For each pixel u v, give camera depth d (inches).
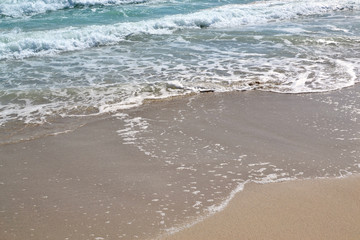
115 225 152.9
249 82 319.6
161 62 376.8
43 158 210.1
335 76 334.6
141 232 148.3
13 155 213.2
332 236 144.6
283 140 227.1
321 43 434.9
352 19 577.3
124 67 363.6
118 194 174.7
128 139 230.4
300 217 155.9
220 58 386.0
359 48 415.8
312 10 641.0
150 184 182.5
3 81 328.8
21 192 177.3
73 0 668.7
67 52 422.0
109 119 258.8
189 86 311.7
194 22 538.6
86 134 238.1
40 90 305.3
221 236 144.9
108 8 667.4
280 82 321.1
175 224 152.8
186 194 173.8
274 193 173.2
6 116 261.6
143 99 290.0
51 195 174.9
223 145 221.3
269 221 153.6
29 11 629.6
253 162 201.8
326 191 174.6
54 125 250.5
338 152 212.1
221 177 187.6
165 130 241.9
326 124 247.8
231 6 676.1
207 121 254.2
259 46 428.5
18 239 145.8
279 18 596.1
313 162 201.3
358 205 164.2
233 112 268.1
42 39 430.3
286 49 414.0
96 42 452.4
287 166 197.5
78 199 171.5
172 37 475.8
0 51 411.2
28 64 378.6
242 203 165.9
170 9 661.9
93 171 195.5
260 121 253.4
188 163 201.5
